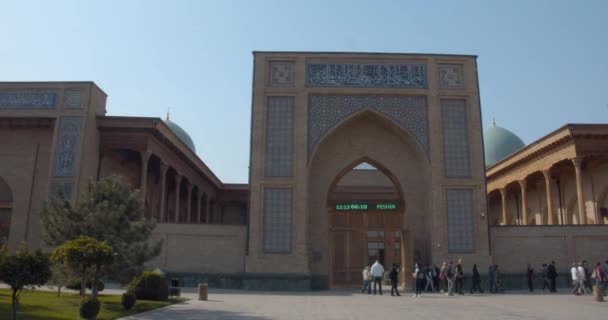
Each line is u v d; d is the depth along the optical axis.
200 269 19.44
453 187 20.03
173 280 14.81
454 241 19.62
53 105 20.00
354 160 21.45
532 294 17.52
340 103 20.58
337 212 23.47
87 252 9.74
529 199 30.42
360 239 26.53
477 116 20.61
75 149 19.53
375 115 20.78
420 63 21.05
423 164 20.86
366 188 33.41
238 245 19.62
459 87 20.86
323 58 20.91
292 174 19.83
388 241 26.55
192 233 19.69
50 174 19.33
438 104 20.64
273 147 20.06
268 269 19.16
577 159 21.19
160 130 21.14
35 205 19.64
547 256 19.66
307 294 17.38
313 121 20.39
